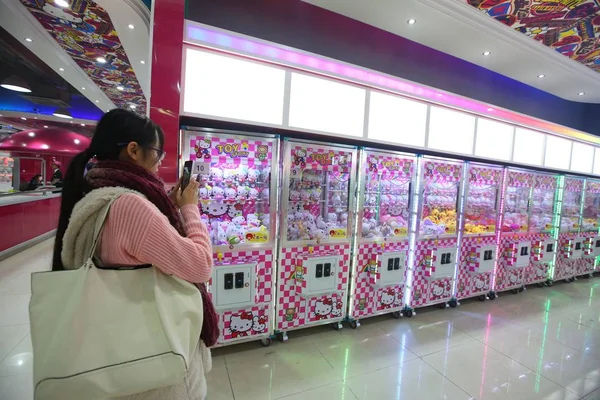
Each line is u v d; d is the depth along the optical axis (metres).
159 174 1.91
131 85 5.50
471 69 3.86
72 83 5.31
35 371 0.69
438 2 2.71
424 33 3.19
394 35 3.24
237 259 2.37
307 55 2.38
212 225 2.33
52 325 0.71
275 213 2.47
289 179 2.52
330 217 2.85
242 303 2.32
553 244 4.44
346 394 2.02
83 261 0.82
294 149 2.52
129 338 0.75
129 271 0.79
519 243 3.92
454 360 2.48
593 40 3.30
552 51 3.55
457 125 3.29
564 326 3.21
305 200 2.71
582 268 5.07
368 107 2.73
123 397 0.80
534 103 4.64
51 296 0.72
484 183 3.65
